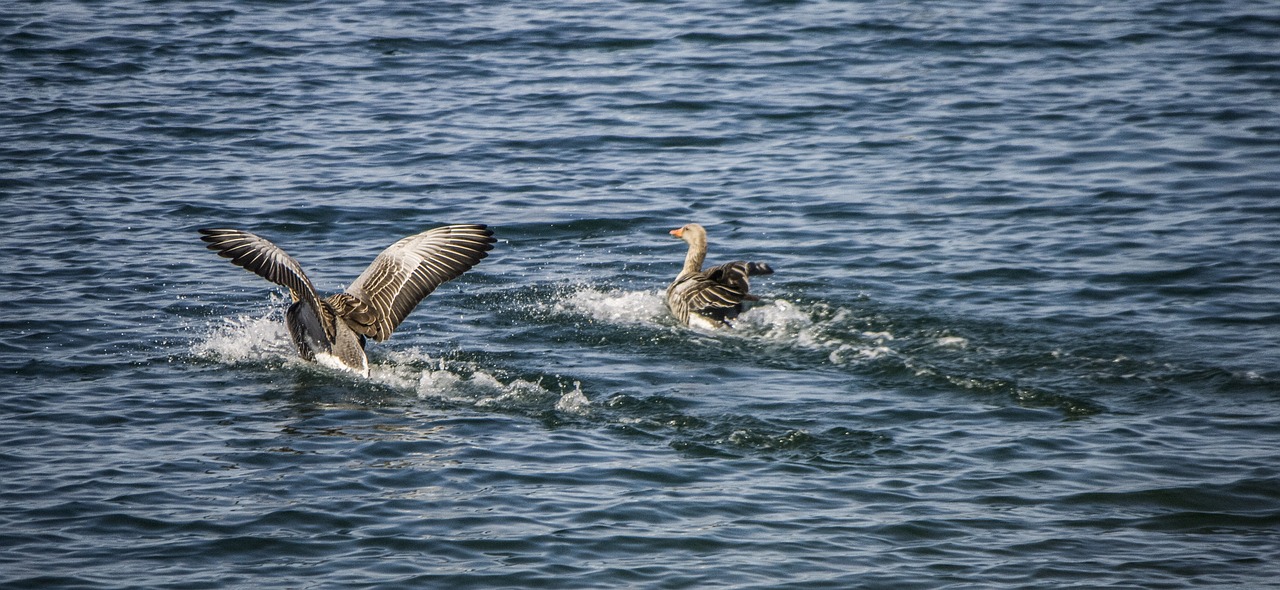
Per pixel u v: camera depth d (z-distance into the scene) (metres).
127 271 31.78
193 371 26.14
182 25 56.81
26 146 41.41
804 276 31.75
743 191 37.97
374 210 36.41
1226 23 54.69
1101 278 31.06
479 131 43.50
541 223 35.66
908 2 59.78
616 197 37.66
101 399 24.52
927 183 38.25
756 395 25.00
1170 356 26.53
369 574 18.12
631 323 29.31
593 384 25.58
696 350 27.66
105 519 19.62
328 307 24.03
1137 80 47.53
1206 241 33.22
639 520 19.81
